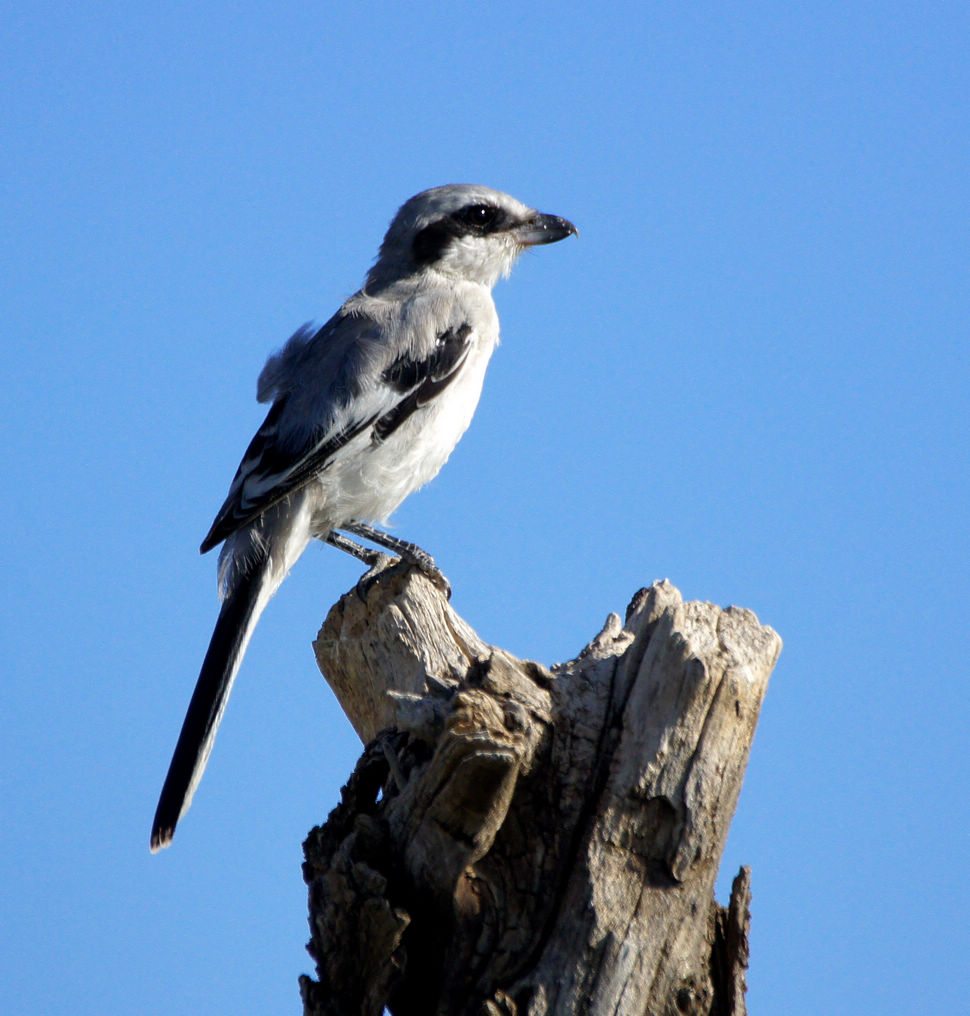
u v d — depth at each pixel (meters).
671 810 7.66
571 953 7.44
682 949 7.62
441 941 7.68
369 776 8.34
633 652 8.37
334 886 7.53
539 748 7.95
